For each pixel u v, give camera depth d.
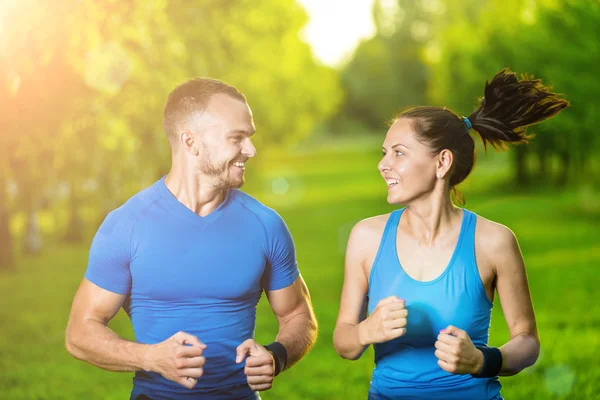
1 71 9.55
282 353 3.63
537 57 30.89
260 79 28.14
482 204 39.69
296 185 67.88
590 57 27.78
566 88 28.16
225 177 3.63
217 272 3.65
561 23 28.64
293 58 41.34
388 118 3.78
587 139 30.23
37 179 14.41
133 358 3.43
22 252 27.20
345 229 34.16
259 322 14.27
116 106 12.44
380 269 3.67
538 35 31.03
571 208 35.69
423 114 3.60
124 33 11.70
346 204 48.28
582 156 34.09
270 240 3.76
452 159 3.59
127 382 9.95
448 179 3.65
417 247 3.63
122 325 14.16
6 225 22.78
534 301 15.29
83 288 3.72
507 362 3.42
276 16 32.16
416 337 3.57
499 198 42.59
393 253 3.65
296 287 3.94
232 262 3.67
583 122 28.62
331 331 13.06
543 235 27.11
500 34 42.78
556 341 11.28
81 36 10.58
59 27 9.91
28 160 12.39
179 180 3.68
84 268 23.50
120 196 24.62
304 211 45.00
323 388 9.22
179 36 13.05
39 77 10.02
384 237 3.69
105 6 10.73
